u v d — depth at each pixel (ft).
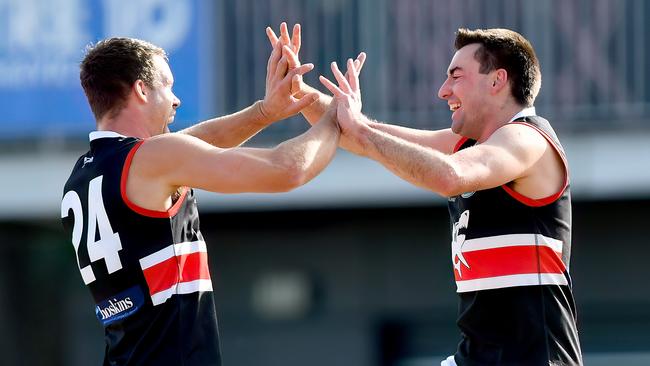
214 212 103.35
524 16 96.22
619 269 104.17
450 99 47.73
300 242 108.78
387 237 108.06
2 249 112.98
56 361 114.62
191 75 98.43
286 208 101.76
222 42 98.37
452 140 51.55
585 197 99.04
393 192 99.91
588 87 96.68
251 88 98.12
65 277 114.32
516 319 45.01
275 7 97.96
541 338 44.83
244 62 98.22
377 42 97.25
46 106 101.14
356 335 108.47
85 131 101.30
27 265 113.80
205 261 44.65
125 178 42.88
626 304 104.01
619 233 104.06
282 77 49.98
